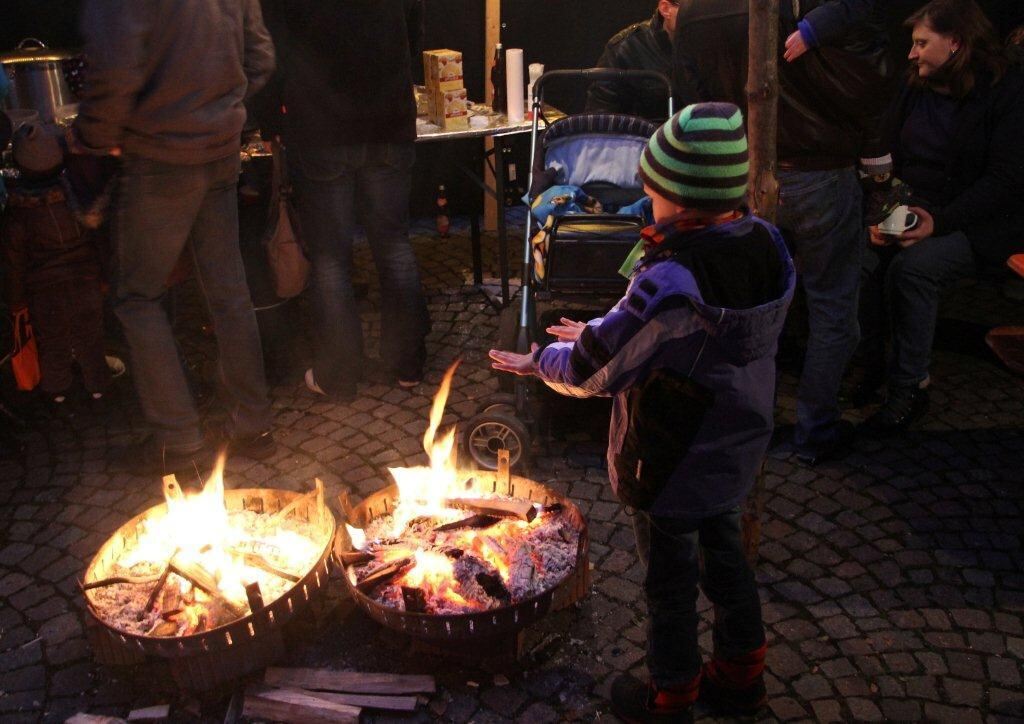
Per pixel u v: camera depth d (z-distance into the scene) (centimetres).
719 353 225
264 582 308
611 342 223
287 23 388
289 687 294
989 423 442
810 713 288
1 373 482
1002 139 421
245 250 472
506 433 408
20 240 399
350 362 458
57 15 589
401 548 316
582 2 666
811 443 412
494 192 531
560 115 546
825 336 393
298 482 405
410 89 424
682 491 240
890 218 411
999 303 550
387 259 455
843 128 355
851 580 344
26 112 502
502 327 443
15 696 297
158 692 298
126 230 357
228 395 427
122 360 493
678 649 261
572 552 316
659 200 225
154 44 317
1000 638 316
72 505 391
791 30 338
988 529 371
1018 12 620
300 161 418
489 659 302
